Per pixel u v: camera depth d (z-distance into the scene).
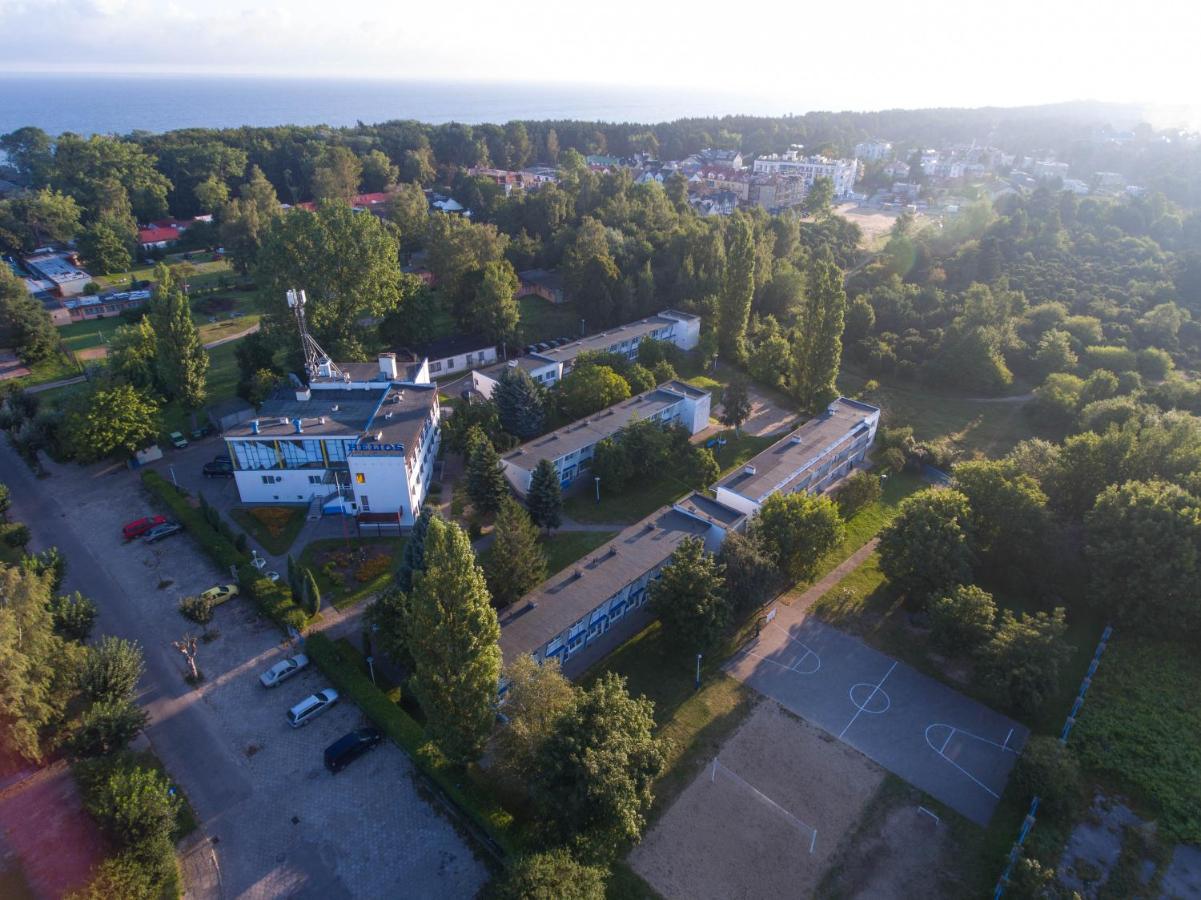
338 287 98.44
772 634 61.31
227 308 138.75
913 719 53.09
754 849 43.22
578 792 38.47
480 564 62.34
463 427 83.75
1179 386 98.62
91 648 49.28
